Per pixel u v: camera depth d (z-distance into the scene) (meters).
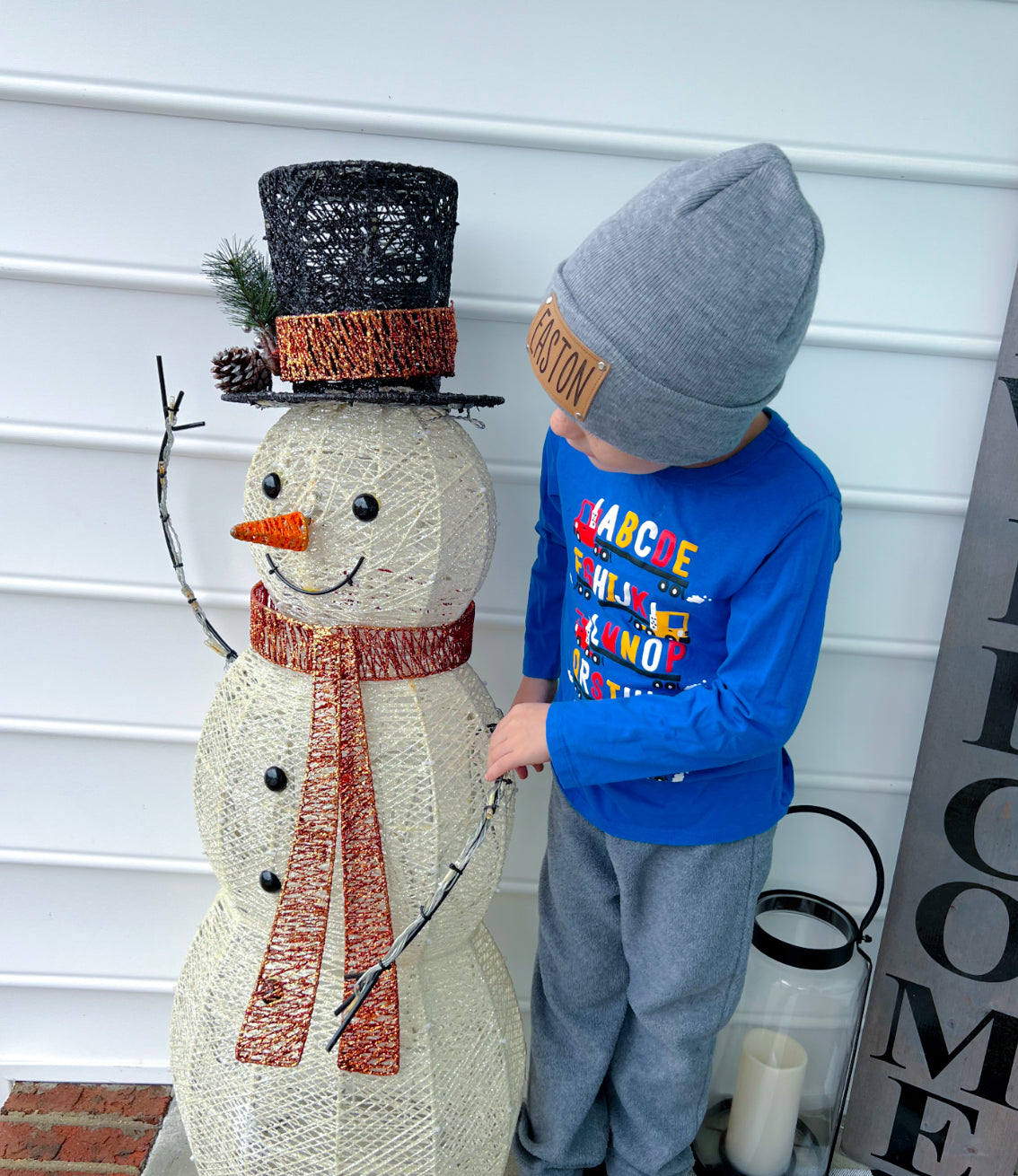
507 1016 0.95
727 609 0.80
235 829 0.82
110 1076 1.23
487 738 0.87
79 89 0.90
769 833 0.92
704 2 0.90
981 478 1.01
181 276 0.97
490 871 0.87
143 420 1.02
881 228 0.98
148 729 1.12
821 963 1.01
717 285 0.61
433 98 0.93
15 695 1.11
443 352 0.79
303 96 0.92
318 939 0.78
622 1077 1.03
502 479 1.05
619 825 0.88
